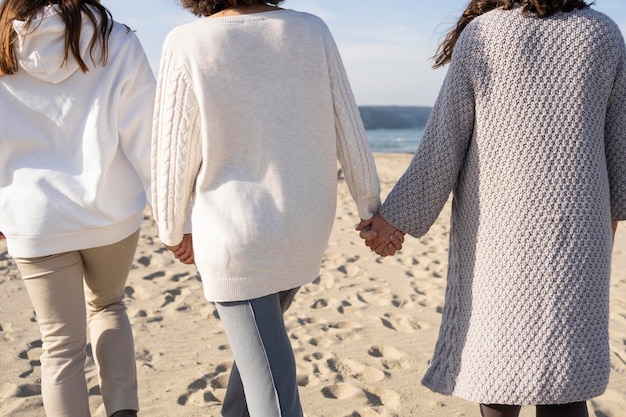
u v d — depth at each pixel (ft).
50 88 6.84
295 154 6.10
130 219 7.32
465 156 6.59
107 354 7.48
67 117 6.89
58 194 6.91
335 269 18.43
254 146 6.03
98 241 7.09
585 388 6.00
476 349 6.25
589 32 6.03
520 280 6.07
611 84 6.15
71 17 6.59
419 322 13.84
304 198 6.10
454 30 7.01
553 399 5.99
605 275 6.18
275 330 6.09
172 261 18.94
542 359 5.98
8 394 9.98
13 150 6.95
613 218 6.59
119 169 7.20
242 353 6.14
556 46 6.03
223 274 5.98
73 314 7.18
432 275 17.85
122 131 7.11
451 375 6.56
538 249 6.03
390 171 53.62
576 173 6.01
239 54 5.97
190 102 6.01
